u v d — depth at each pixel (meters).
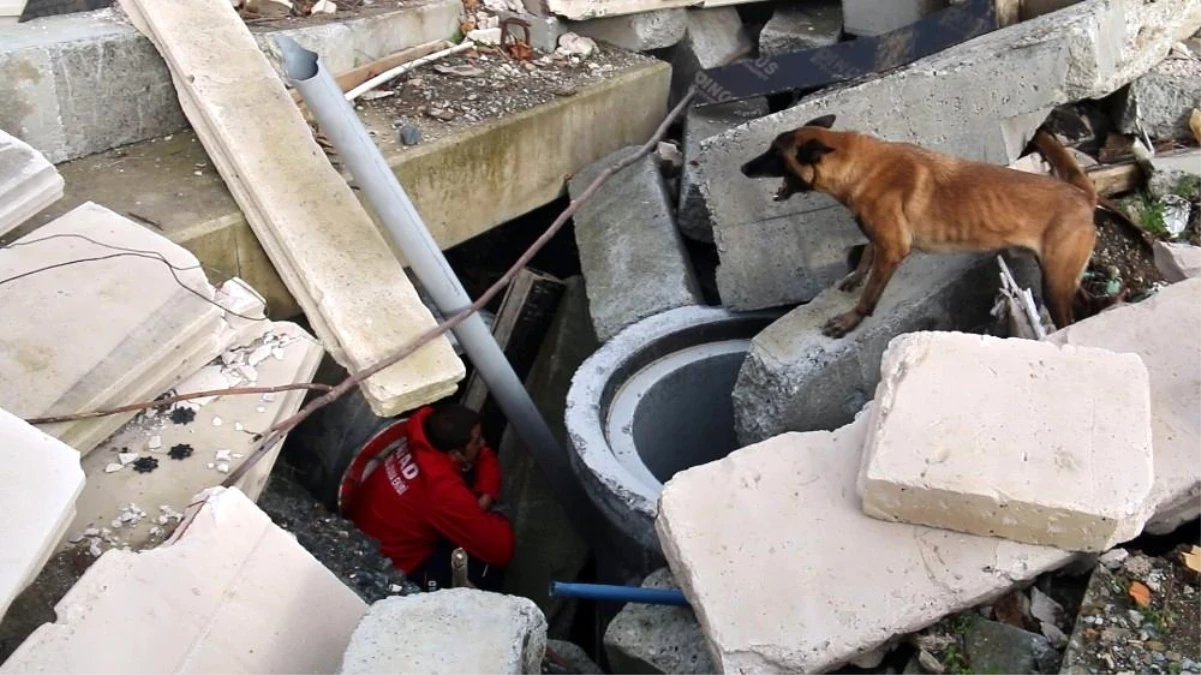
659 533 3.40
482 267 6.89
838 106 4.72
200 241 4.65
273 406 4.17
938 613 3.10
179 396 4.04
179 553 3.24
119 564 3.15
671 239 5.72
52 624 3.01
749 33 6.98
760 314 5.32
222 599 3.21
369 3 6.11
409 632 2.85
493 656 2.79
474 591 2.99
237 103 4.96
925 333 3.56
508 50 6.40
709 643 3.12
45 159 4.45
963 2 5.45
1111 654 3.02
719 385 5.43
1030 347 3.49
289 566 3.36
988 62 4.43
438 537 5.14
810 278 5.07
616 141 6.44
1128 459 3.13
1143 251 4.80
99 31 5.06
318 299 4.52
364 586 4.10
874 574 3.16
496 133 5.65
